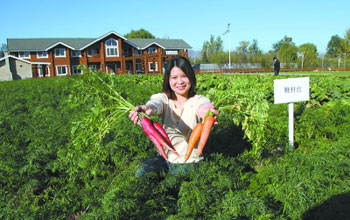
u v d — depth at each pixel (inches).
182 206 117.6
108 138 208.5
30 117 370.0
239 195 117.3
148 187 135.2
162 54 1619.1
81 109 376.8
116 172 172.9
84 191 151.2
